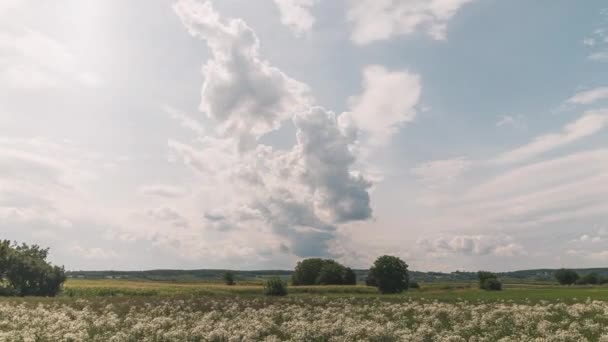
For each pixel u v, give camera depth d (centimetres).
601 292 7162
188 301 5184
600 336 2595
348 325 3005
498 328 2945
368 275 9781
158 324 3102
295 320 3262
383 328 2753
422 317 3625
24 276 7138
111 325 3133
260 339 2762
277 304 4956
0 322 3164
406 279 9062
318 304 5097
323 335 2781
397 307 4369
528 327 2905
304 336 2716
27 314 3562
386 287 8931
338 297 6438
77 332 2850
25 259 7244
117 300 5422
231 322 3306
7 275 7081
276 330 3084
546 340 2477
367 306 4456
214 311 3953
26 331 2764
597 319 3281
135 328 2925
